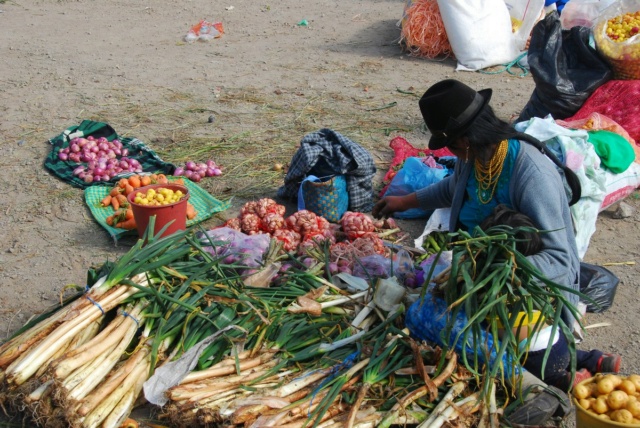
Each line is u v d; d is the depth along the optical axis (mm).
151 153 6754
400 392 3295
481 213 3705
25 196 6035
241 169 6605
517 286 3109
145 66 9828
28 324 3689
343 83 9086
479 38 9414
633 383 3023
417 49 10117
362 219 4887
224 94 8680
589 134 5492
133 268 3682
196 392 3195
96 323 3562
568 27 8594
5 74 9422
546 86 6605
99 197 5949
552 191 3352
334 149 5461
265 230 4973
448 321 3334
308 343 3631
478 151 3416
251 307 3707
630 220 5727
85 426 3098
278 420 3066
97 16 12828
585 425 3002
